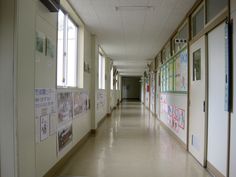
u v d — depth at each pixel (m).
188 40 4.65
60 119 3.67
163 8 4.43
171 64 6.48
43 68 2.97
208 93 3.57
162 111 8.09
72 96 4.42
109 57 11.13
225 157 2.90
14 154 2.27
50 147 3.23
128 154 4.41
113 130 7.11
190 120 4.48
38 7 2.81
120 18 5.07
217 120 3.19
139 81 29.58
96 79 7.06
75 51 5.32
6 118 2.26
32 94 2.59
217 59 3.20
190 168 3.62
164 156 4.29
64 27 4.41
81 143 5.21
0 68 2.26
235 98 2.59
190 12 4.50
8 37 2.24
